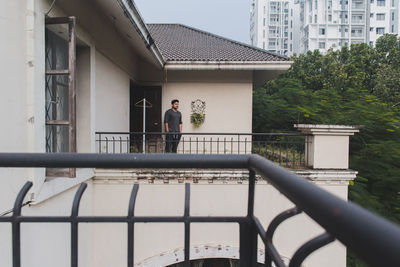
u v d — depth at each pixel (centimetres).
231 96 770
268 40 6981
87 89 425
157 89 770
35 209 288
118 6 381
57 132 379
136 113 767
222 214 449
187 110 770
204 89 771
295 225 447
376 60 1923
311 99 959
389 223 35
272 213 446
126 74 645
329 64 1839
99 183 446
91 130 429
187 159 91
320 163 438
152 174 444
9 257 253
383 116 709
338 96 912
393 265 30
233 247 454
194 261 540
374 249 33
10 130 254
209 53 787
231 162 92
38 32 286
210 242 456
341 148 437
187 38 983
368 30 5700
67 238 361
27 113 278
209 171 444
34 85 280
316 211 49
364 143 686
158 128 767
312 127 429
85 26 398
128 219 96
